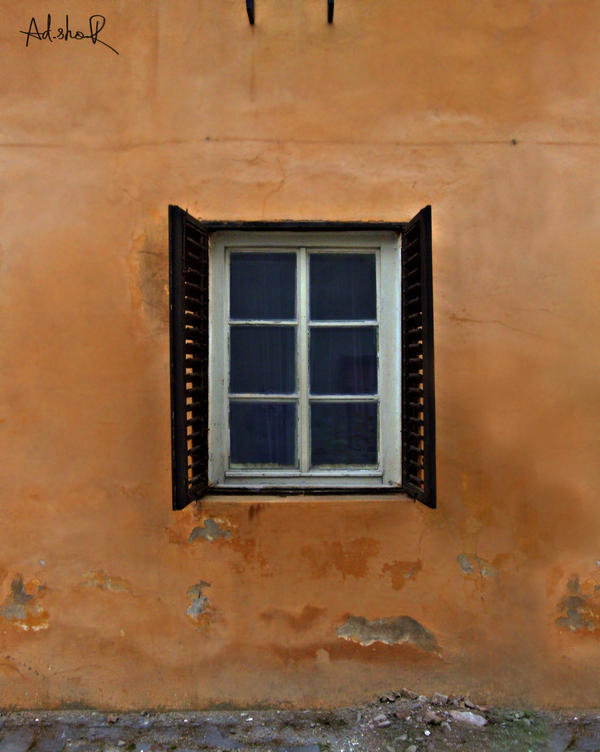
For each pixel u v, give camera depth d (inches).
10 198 122.0
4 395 121.8
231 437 126.0
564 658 122.6
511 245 122.7
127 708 121.3
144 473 121.6
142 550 121.4
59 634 121.9
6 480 122.0
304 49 122.6
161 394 121.6
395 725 115.1
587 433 122.9
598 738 113.5
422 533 121.9
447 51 123.1
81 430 121.9
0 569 122.0
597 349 123.0
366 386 126.5
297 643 121.4
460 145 122.8
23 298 121.9
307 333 126.4
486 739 112.3
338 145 122.4
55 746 111.7
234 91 122.3
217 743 112.1
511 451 122.6
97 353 121.9
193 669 121.3
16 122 122.4
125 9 122.8
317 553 121.3
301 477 125.4
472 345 122.3
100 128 122.3
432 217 122.5
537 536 122.6
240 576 121.3
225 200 122.0
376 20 123.0
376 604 121.6
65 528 121.8
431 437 108.3
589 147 123.3
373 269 126.6
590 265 123.2
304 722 117.6
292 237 125.3
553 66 123.3
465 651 122.0
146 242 121.9
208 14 122.6
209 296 121.6
